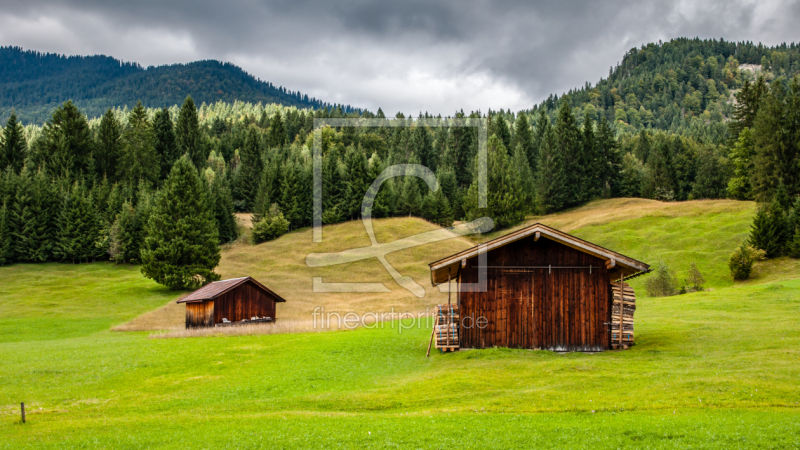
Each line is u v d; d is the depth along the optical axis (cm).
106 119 12450
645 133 15888
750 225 7362
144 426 1642
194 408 1903
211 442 1425
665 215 8681
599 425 1410
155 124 13188
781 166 7900
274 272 7681
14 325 5400
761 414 1422
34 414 1873
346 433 1451
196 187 8056
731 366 1994
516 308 2639
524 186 10925
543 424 1448
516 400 1712
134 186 11500
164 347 3278
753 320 3116
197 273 7506
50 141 11569
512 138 14275
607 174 12450
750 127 10588
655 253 7338
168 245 7462
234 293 4775
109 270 8775
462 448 1302
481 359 2389
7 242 8738
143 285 7806
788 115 8075
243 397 2050
